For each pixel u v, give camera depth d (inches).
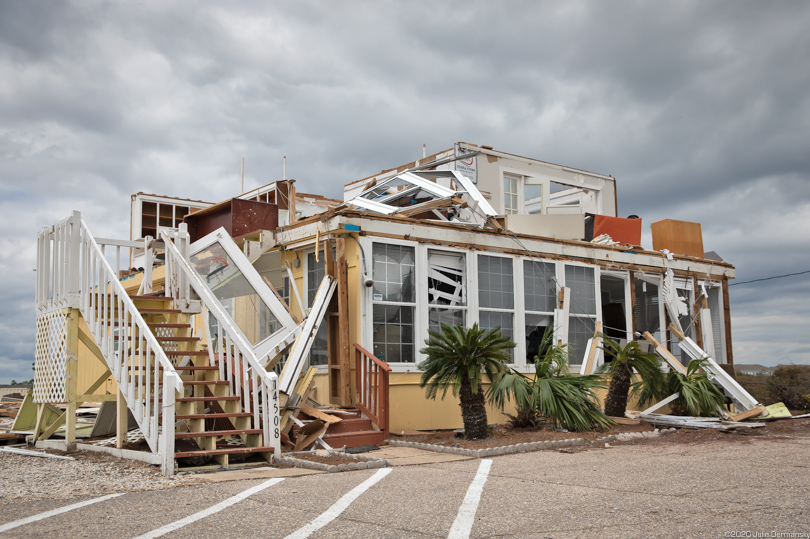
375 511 184.4
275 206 489.7
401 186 494.9
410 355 406.9
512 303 459.5
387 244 404.2
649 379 441.7
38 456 296.0
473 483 228.5
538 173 625.9
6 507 191.0
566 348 473.7
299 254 426.0
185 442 281.1
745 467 261.6
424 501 197.5
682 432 389.7
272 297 392.2
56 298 331.9
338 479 237.9
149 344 271.0
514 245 464.1
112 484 224.7
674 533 159.8
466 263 438.0
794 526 165.6
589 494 207.8
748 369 729.6
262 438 289.7
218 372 317.7
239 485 224.5
